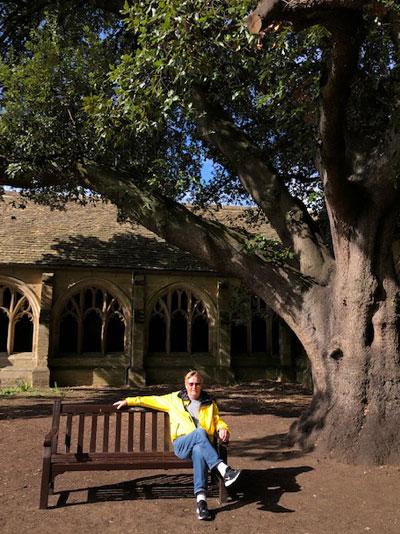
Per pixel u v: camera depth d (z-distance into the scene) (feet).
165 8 15.81
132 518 12.98
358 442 19.11
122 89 18.33
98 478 16.74
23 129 27.32
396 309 20.52
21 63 31.24
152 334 67.15
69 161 28.07
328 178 19.39
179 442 14.08
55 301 50.37
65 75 27.20
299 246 24.43
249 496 14.94
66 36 31.99
